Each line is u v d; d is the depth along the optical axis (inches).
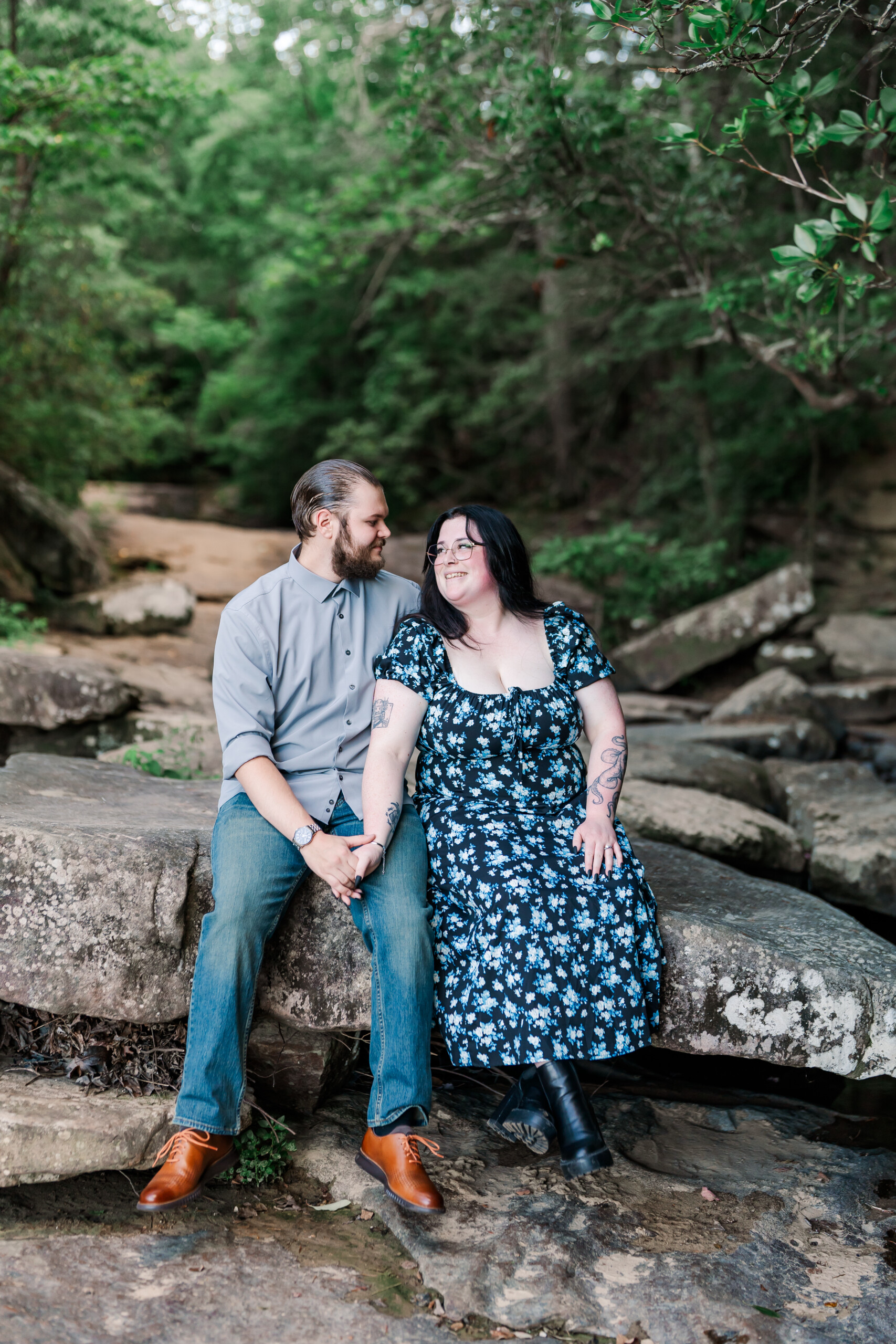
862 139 146.0
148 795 123.6
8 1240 80.7
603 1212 87.8
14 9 293.6
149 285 687.7
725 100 237.0
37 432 364.2
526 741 97.0
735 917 109.0
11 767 127.3
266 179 639.8
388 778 93.4
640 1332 74.6
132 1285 76.9
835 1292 79.0
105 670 208.2
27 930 92.6
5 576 299.6
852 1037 97.2
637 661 326.3
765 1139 102.8
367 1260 81.9
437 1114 104.5
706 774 202.5
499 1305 76.5
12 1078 92.6
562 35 217.5
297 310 641.0
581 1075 115.6
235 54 629.9
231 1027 85.0
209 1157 83.6
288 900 96.0
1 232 320.2
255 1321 74.0
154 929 93.6
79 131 306.0
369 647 99.8
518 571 99.3
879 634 334.6
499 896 88.4
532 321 522.6
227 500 689.6
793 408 428.5
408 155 245.3
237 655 94.2
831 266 119.8
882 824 178.2
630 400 590.9
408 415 598.2
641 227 220.2
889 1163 98.7
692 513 473.7
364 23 373.1
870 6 266.7
